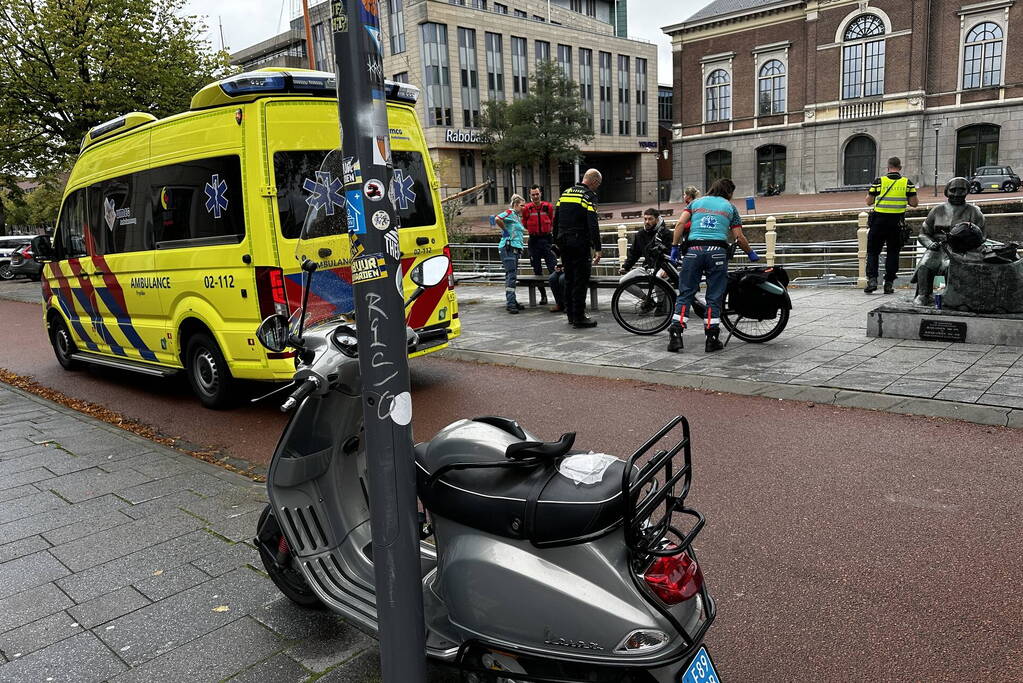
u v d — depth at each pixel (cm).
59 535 431
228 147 616
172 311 710
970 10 4178
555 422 603
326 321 326
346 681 287
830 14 4597
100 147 777
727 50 5122
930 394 578
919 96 4369
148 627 331
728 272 804
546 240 1166
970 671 276
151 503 475
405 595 230
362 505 325
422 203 710
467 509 238
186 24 2339
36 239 884
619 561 220
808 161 4847
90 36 2109
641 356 789
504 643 229
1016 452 471
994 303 731
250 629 325
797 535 387
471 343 923
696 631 229
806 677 278
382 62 215
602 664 213
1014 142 4172
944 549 363
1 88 2103
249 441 614
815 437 524
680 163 5491
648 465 235
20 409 749
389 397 221
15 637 327
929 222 813
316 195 619
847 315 938
